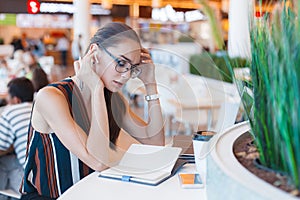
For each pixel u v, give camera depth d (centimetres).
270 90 79
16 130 247
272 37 87
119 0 1034
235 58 130
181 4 884
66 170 147
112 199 114
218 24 156
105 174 132
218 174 84
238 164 86
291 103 71
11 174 250
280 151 77
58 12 809
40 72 339
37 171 151
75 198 114
